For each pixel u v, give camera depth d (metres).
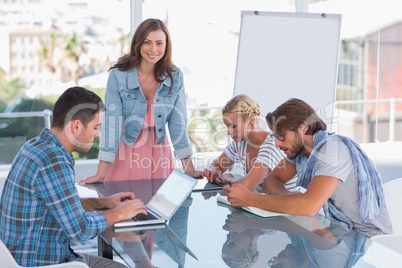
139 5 4.13
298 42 3.12
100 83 4.45
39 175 1.57
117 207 1.77
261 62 3.17
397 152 4.95
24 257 1.58
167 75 2.59
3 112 4.24
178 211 1.88
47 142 1.65
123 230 1.67
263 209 1.85
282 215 1.79
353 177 1.92
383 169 4.95
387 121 4.96
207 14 4.44
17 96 4.25
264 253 1.41
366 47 4.81
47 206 1.58
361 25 4.77
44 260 1.60
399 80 4.89
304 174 2.03
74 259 1.67
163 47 2.51
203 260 1.38
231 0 4.49
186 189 1.87
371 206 1.92
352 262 1.34
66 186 1.58
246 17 3.18
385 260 1.35
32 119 4.33
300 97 3.13
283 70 3.14
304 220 1.73
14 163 1.65
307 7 4.32
